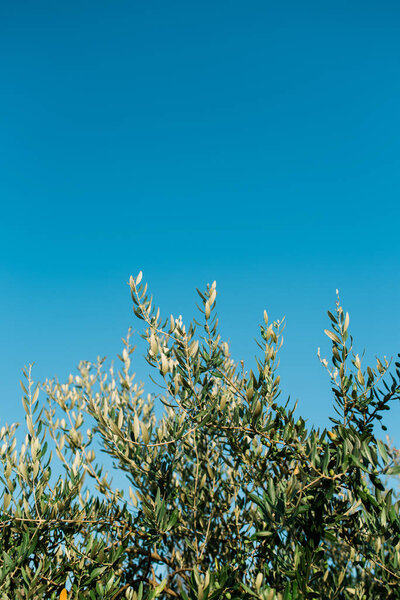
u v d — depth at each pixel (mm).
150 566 3451
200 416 2895
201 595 2367
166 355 3051
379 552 2574
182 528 3551
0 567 2555
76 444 3717
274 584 2832
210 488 3793
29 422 2947
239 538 3480
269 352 3121
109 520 3193
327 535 2643
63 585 2855
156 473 3229
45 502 2971
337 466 2580
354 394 2891
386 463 2428
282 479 3004
